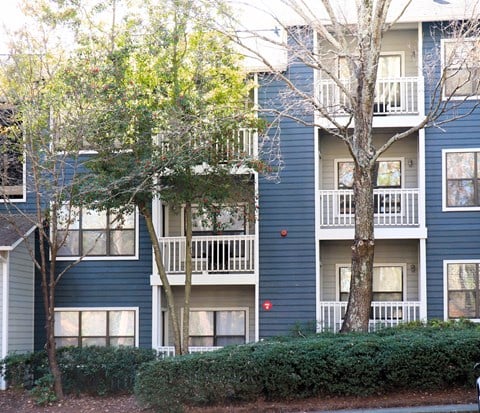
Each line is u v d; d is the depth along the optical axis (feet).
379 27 53.06
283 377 46.60
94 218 70.69
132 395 55.11
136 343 69.21
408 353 46.32
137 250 69.92
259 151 60.18
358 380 46.62
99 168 56.70
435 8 65.67
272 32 66.95
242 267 70.08
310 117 67.77
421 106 66.18
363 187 54.24
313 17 60.64
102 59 56.75
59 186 56.03
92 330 69.97
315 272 66.85
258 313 66.95
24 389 59.11
